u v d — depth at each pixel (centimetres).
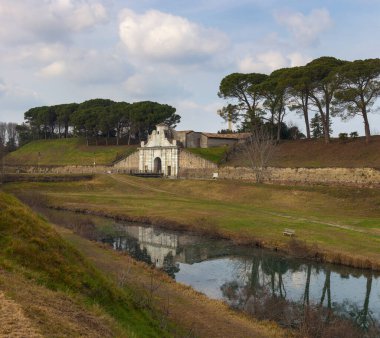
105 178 9056
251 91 9538
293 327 2262
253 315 2408
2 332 1087
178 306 2348
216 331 2064
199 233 4722
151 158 10750
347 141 8475
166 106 13362
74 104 15500
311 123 10844
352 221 4906
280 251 3969
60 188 8200
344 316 2480
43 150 14300
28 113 16600
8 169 11919
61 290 1716
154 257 3822
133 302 2041
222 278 3238
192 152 9900
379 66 7388
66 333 1216
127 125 13788
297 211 5784
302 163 8162
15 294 1377
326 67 8356
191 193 7781
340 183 6900
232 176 8881
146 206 6272
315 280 3197
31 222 2184
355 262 3484
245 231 4541
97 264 2944
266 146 8050
